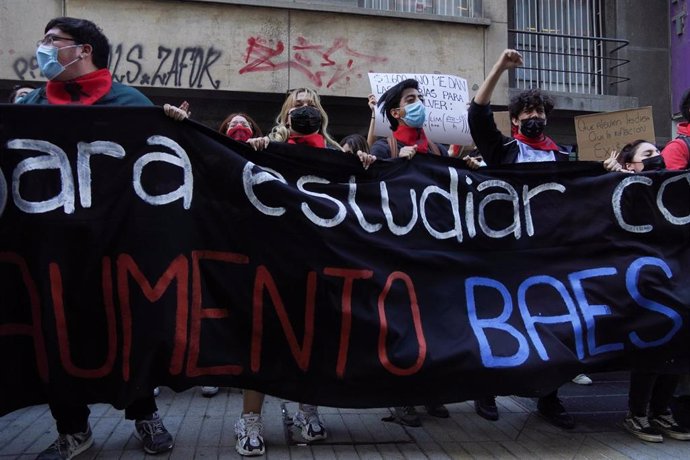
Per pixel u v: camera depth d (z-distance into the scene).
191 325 3.10
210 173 3.24
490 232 3.70
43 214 3.01
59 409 3.18
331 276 3.31
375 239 3.45
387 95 4.27
